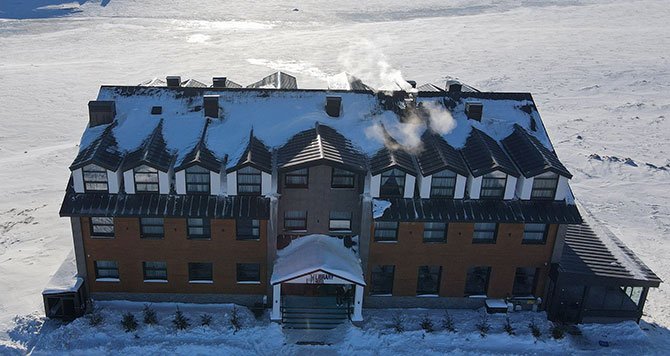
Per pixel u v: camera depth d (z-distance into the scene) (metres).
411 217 33.28
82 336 32.50
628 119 79.81
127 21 136.00
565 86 94.25
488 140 36.50
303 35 126.62
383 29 135.00
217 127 36.31
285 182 34.84
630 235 49.31
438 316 35.97
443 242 35.09
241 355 32.31
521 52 113.94
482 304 36.97
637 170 63.56
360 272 34.12
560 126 76.69
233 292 36.16
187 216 32.84
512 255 35.62
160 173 33.03
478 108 37.75
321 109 37.78
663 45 119.00
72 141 68.75
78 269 34.72
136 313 34.78
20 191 54.41
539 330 34.41
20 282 38.31
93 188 33.47
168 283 35.62
